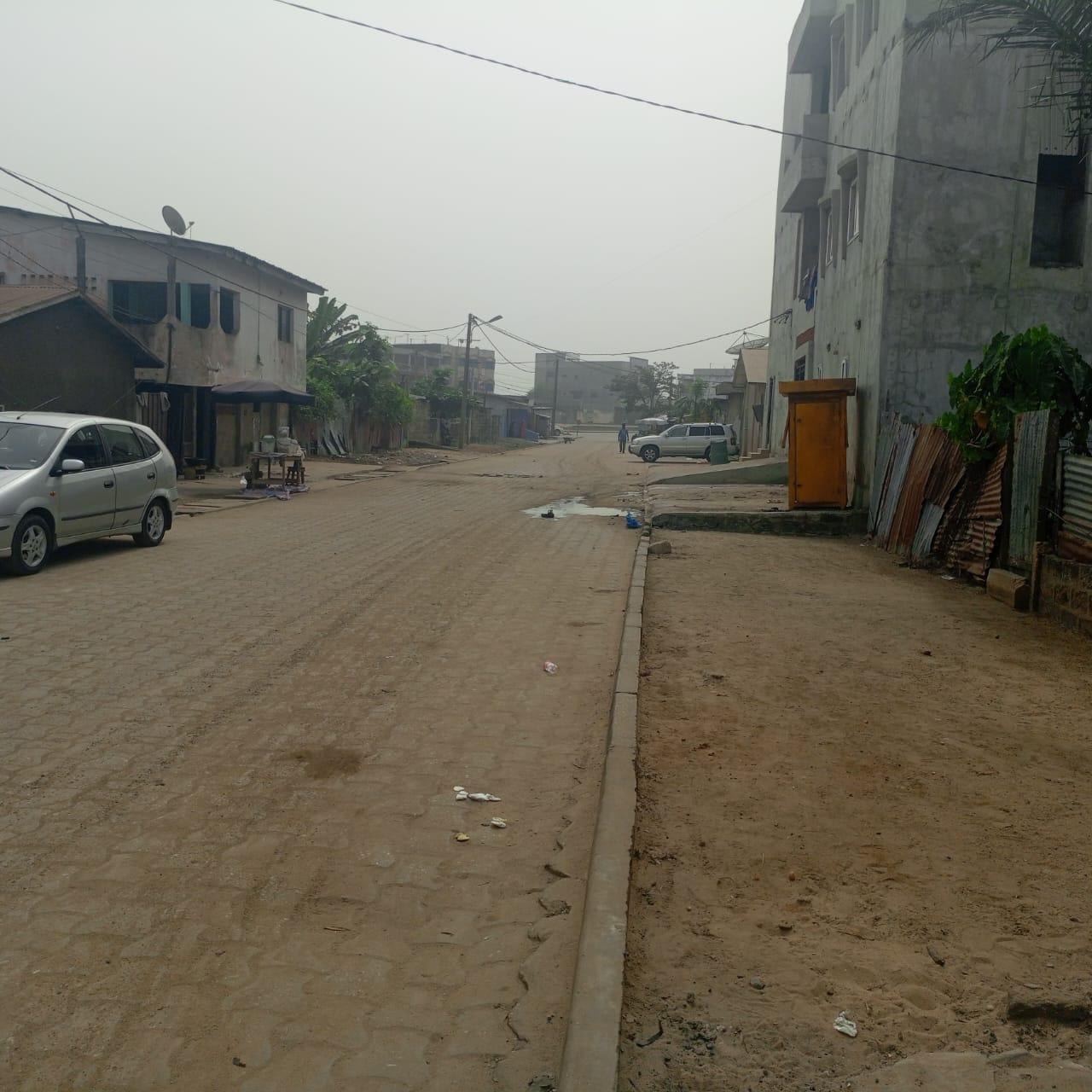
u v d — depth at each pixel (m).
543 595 10.76
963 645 8.56
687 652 8.11
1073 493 9.59
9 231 24.69
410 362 90.12
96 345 19.56
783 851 4.44
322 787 5.25
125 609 9.29
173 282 23.31
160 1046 3.15
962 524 12.29
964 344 15.57
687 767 5.47
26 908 3.95
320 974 3.57
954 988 3.40
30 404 17.84
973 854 4.43
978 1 11.98
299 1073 3.04
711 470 27.84
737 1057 3.03
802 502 17.31
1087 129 14.73
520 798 5.19
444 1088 2.97
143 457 13.12
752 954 3.60
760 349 41.28
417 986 3.51
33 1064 3.05
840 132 19.48
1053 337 11.34
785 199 23.70
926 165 15.38
